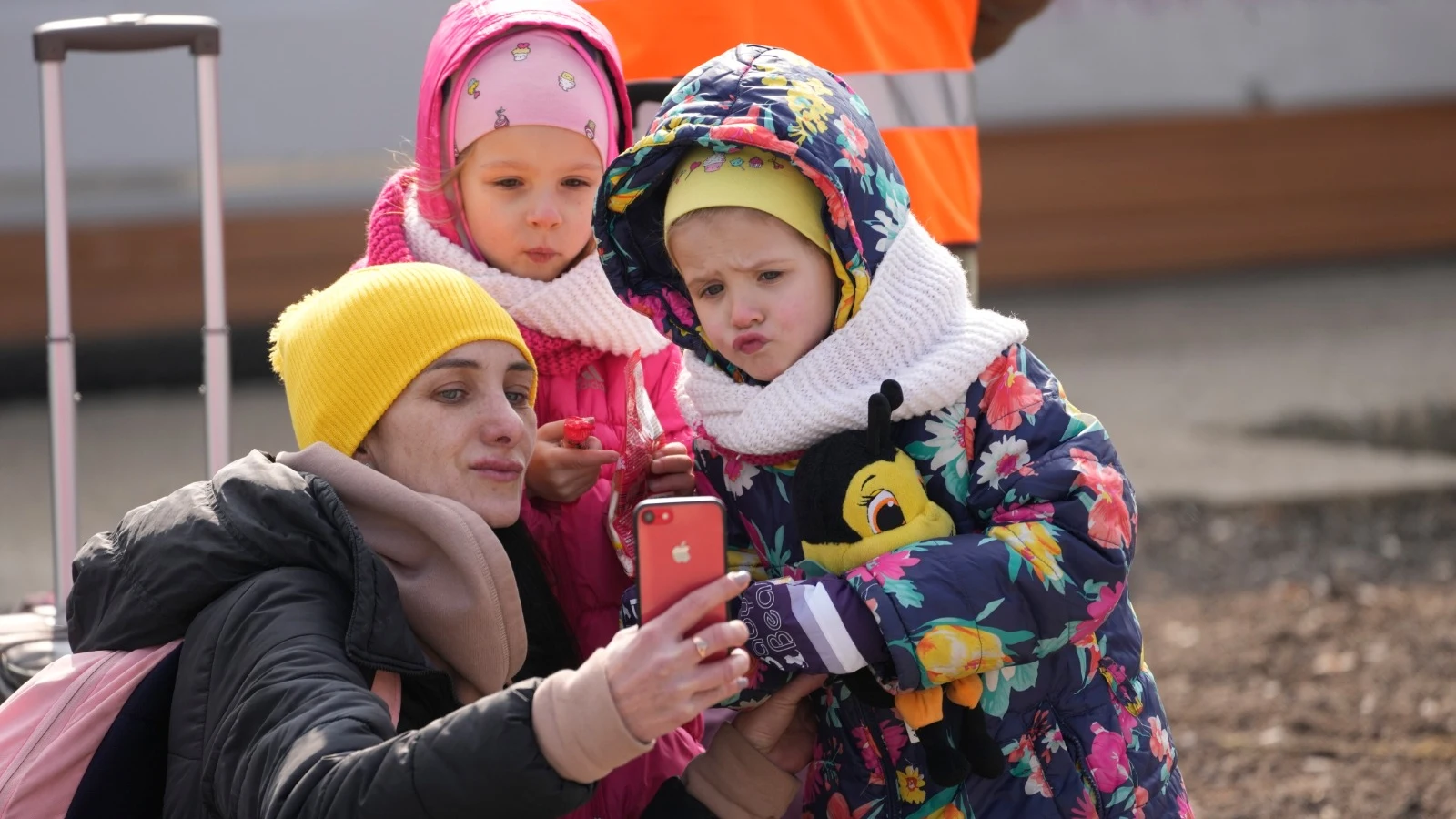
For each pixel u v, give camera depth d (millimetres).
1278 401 22344
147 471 20000
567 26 7348
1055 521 5809
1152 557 16672
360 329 5895
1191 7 31453
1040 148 31125
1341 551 16750
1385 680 13141
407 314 5883
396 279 5969
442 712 5613
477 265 7309
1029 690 5992
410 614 5660
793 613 5727
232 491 5574
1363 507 17922
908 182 9102
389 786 4602
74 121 24266
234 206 25609
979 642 5629
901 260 5984
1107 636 6223
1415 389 22781
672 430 7418
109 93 24500
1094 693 6125
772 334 6000
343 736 4797
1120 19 31125
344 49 25094
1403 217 33188
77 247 25062
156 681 5500
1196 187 32062
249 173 25344
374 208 7828
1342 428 21266
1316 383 23312
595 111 7371
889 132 9047
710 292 6094
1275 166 32281
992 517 5984
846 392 5969
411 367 5844
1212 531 17266
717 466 6535
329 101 25125
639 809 6688
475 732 4641
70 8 23891
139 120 24656
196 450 21172
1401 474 18703
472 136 7289
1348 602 15227
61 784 5465
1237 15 31641
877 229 5973
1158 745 6234
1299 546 16906
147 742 5520
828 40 8914
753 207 5855
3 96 23938
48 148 8992
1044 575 5711
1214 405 22297
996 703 5957
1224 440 20438
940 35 9172
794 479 6043
